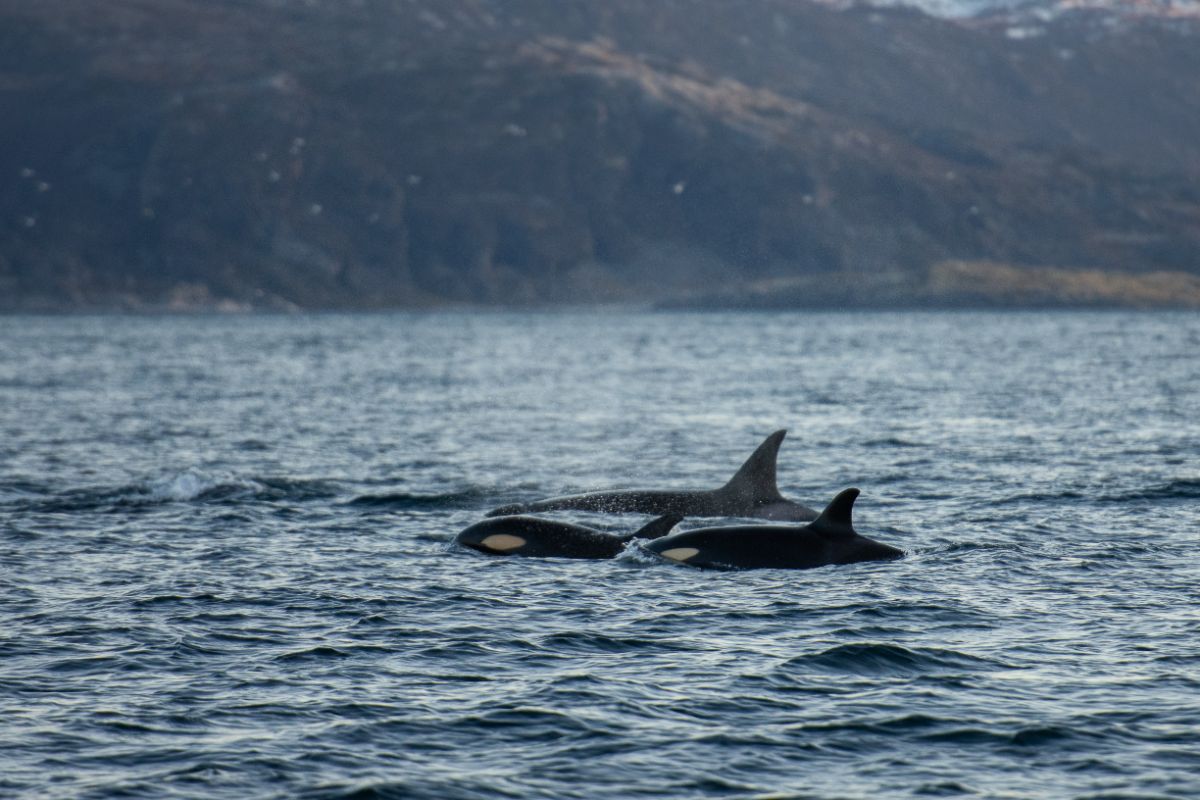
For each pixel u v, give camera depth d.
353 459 142.50
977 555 86.19
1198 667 61.56
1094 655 63.69
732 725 54.88
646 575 81.56
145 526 97.06
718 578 80.62
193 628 68.44
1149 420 181.62
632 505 102.56
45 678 60.19
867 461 136.88
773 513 101.25
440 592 76.69
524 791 48.62
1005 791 48.50
